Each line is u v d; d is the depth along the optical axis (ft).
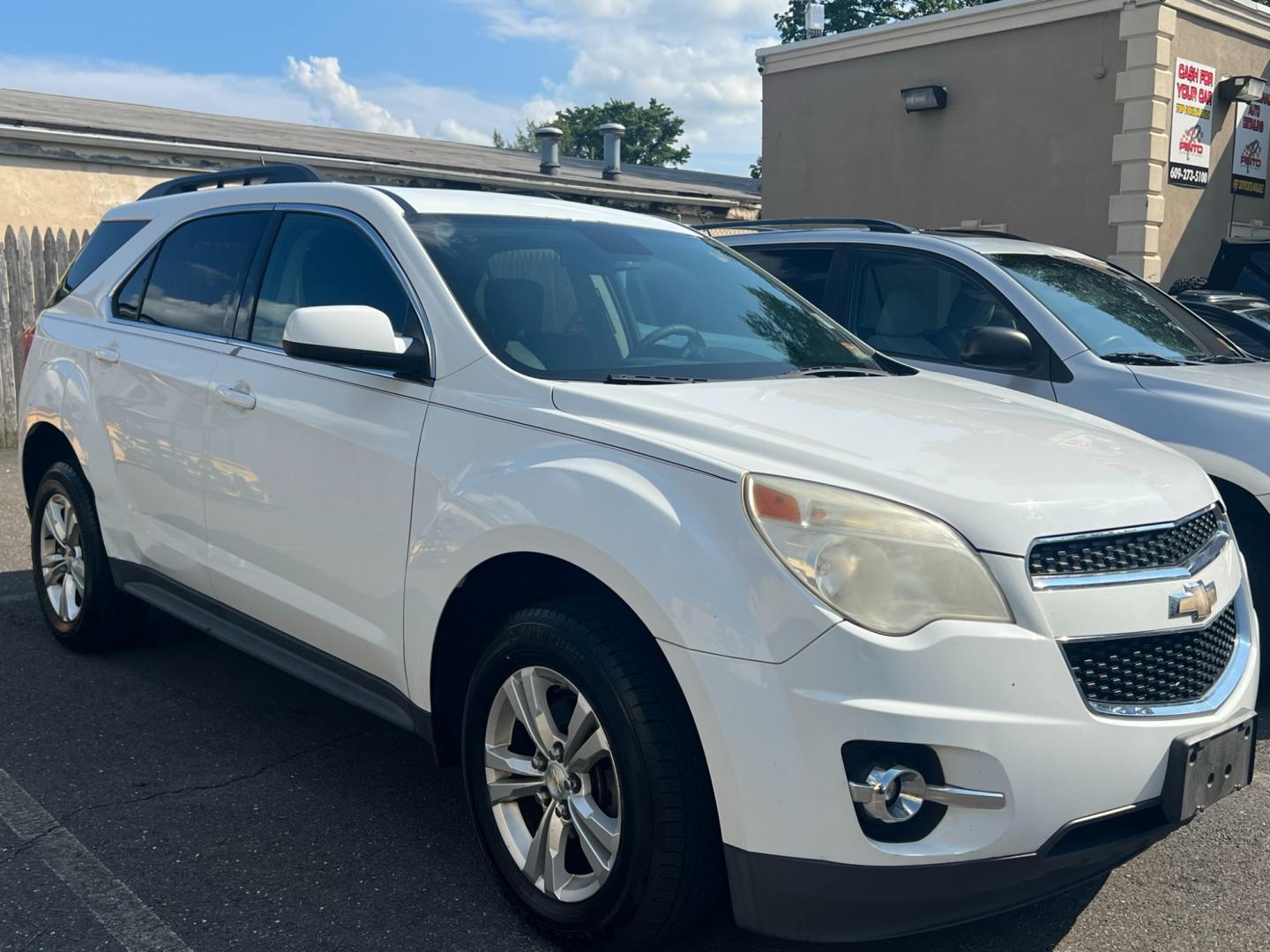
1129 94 40.60
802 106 50.88
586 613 8.83
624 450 8.91
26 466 16.67
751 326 12.62
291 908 9.63
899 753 7.71
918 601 7.84
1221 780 8.70
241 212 13.87
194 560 13.16
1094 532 8.38
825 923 7.99
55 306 16.56
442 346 10.61
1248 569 14.60
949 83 45.73
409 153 59.52
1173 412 15.21
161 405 13.51
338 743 13.15
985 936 9.53
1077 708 7.96
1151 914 9.91
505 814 9.62
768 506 8.10
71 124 44.32
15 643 16.31
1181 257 43.14
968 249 18.54
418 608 10.05
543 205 13.21
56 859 10.30
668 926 8.48
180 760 12.54
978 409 10.79
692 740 8.27
